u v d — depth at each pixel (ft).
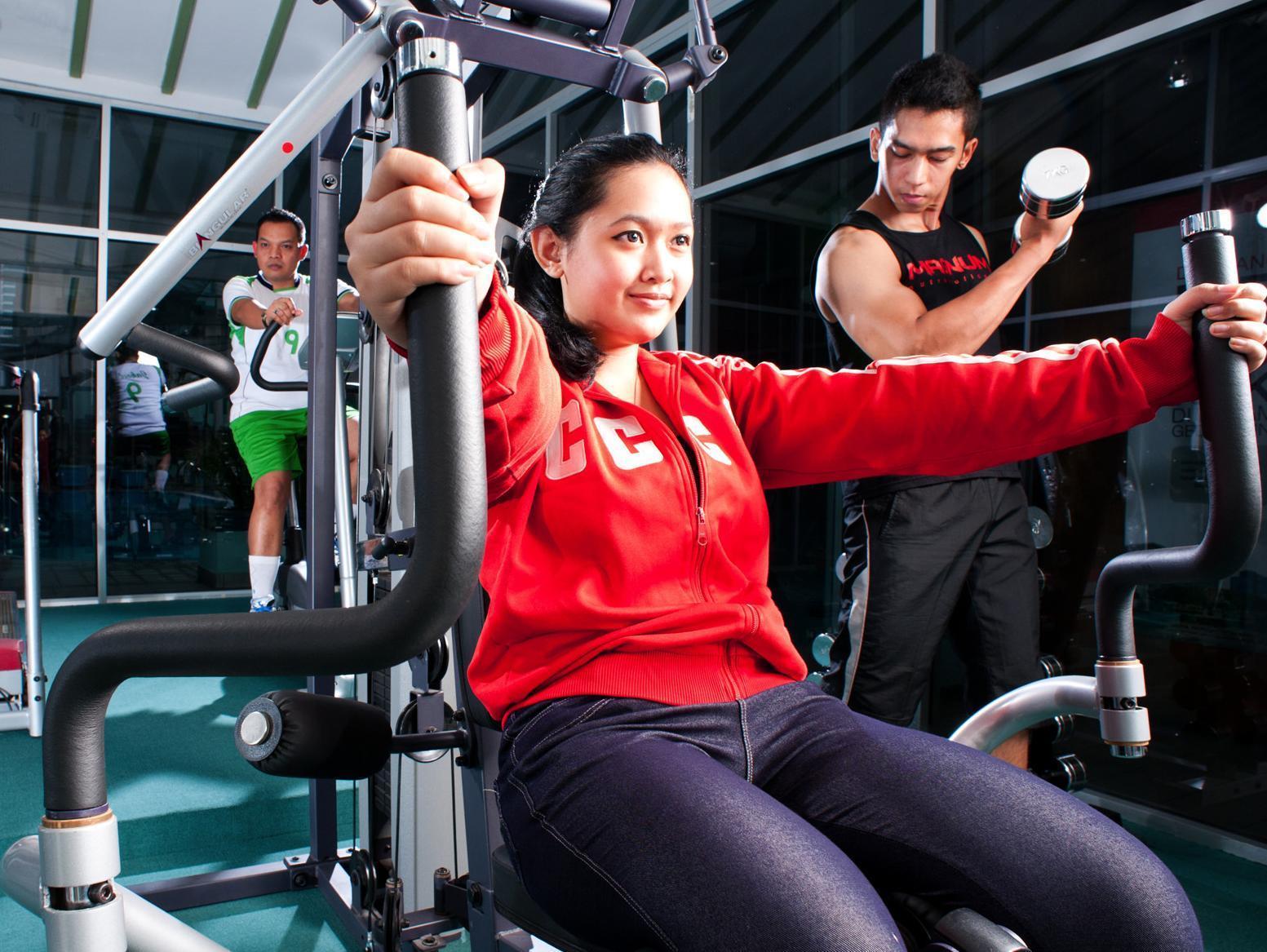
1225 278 2.61
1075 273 8.86
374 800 5.53
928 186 5.36
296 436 11.48
